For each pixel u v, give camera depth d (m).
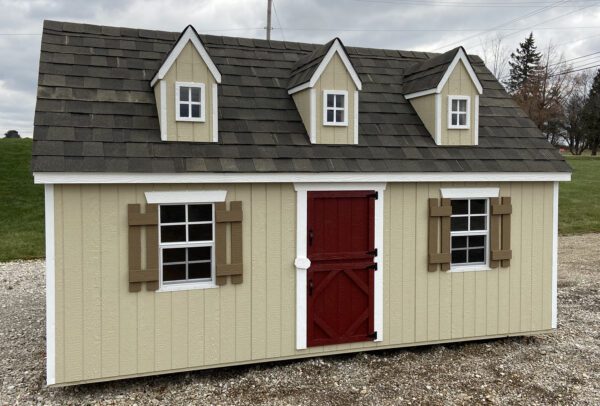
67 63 7.69
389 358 8.05
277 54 9.67
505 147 8.81
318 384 7.08
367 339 7.93
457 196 8.27
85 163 6.32
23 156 28.92
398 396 6.73
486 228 8.56
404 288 8.09
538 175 8.57
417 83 9.18
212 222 7.15
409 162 7.96
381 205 7.89
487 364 7.86
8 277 13.77
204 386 6.99
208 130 7.30
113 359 6.68
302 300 7.58
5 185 24.47
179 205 7.02
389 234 7.98
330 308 7.76
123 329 6.70
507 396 6.77
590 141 59.25
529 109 49.31
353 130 8.09
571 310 10.96
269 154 7.41
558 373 7.54
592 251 17.86
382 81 9.75
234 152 7.26
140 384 7.04
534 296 8.84
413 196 8.08
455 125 8.59
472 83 8.66
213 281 7.16
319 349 7.73
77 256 6.46
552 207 8.88
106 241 6.58
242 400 6.59
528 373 7.53
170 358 6.94
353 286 7.86
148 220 6.70
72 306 6.47
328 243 7.68
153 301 6.83
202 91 7.24
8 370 7.58
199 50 7.20
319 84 7.88
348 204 7.76
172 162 6.77
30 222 20.28
